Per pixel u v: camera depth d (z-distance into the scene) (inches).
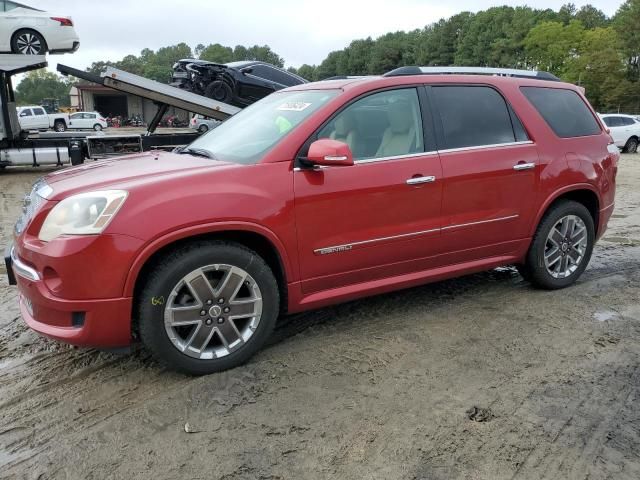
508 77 176.6
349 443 105.2
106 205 115.3
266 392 123.0
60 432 109.7
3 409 118.0
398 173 145.9
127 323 118.4
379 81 150.5
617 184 487.8
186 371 128.1
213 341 132.4
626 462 99.9
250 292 131.7
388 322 161.5
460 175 156.0
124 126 1785.2
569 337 151.5
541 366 135.1
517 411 115.6
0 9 530.0
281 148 134.4
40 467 99.3
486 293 185.8
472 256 167.3
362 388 124.6
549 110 181.6
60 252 113.2
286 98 164.7
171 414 115.1
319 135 138.7
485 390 123.9
